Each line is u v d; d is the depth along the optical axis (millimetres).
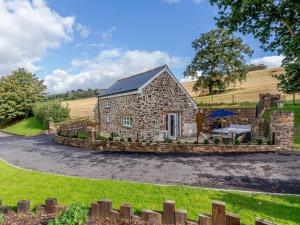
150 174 11719
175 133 25469
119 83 32156
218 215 5047
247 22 13922
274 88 54469
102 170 12766
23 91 50656
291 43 13695
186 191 8680
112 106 28562
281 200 7777
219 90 54844
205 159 14844
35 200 8016
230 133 21672
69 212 5422
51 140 27016
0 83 52406
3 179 10750
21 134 37719
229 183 10086
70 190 8992
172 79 25266
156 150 17922
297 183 9906
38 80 54406
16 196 8414
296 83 23328
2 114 49406
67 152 18875
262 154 15688
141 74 28609
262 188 9375
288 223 6125
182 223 5367
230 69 50750
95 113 33812
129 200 7895
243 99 45469
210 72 51438
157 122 24406
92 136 20438
